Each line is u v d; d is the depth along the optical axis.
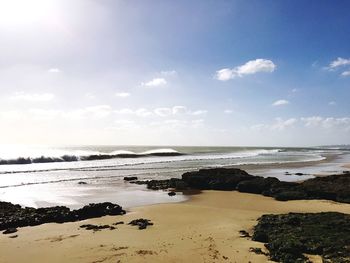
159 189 34.38
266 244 15.70
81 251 15.16
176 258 14.18
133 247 15.55
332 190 28.59
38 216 21.22
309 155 103.12
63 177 42.84
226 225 19.38
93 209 22.72
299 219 18.88
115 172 48.66
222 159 77.25
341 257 13.70
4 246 16.03
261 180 33.50
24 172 47.91
